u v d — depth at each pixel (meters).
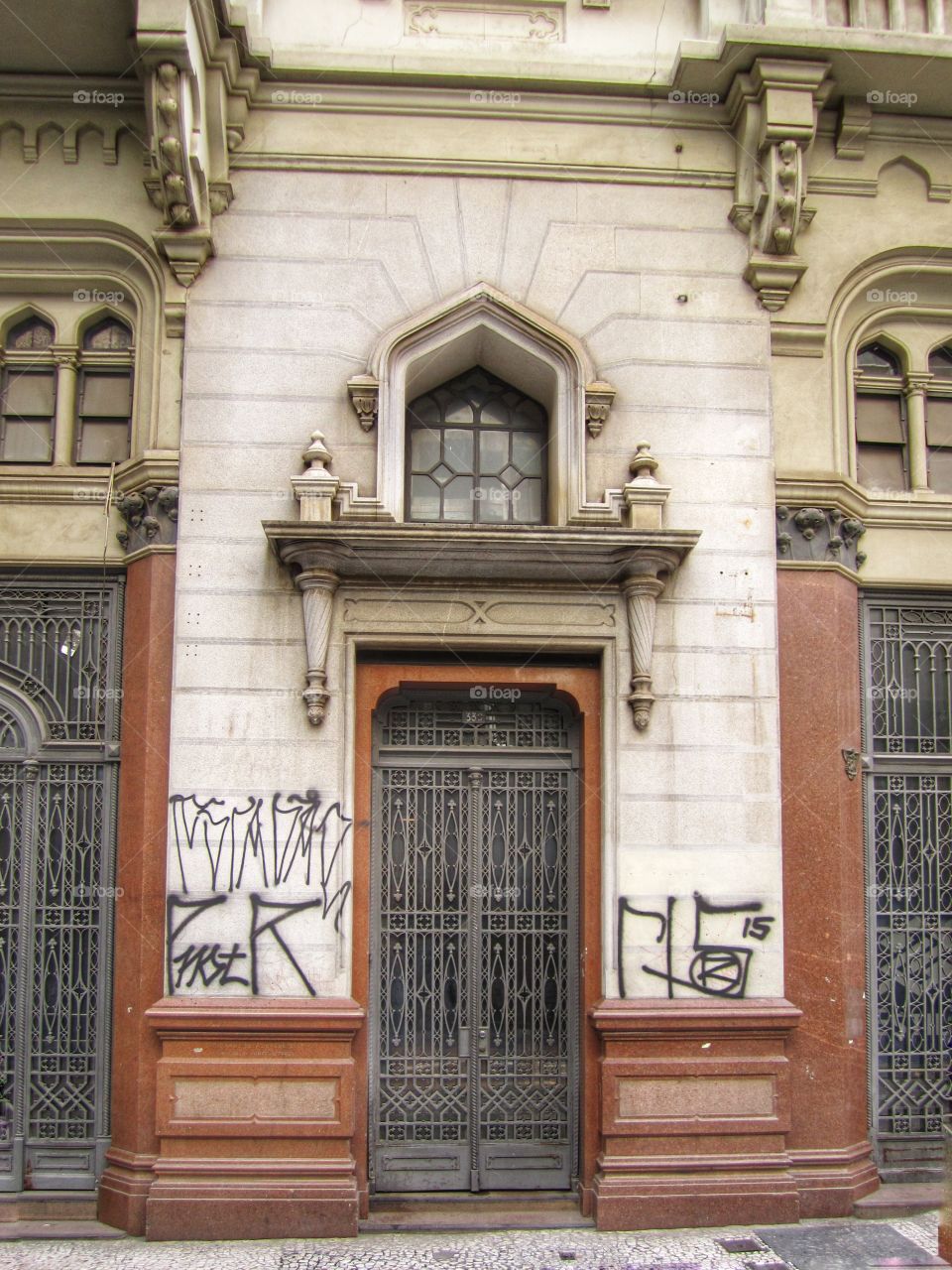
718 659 7.28
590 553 6.96
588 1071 6.98
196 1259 6.20
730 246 7.68
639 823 7.09
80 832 7.27
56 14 6.86
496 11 7.91
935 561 7.85
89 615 7.46
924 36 7.38
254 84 7.42
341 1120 6.66
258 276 7.39
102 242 7.52
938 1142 7.37
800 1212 6.84
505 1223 6.73
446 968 7.23
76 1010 7.11
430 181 7.56
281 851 6.91
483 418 7.86
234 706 7.02
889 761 7.65
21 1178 6.93
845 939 7.20
